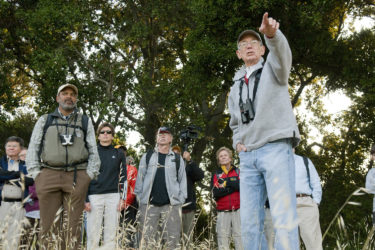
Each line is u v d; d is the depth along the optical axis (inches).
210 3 479.2
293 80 636.1
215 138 615.5
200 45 479.5
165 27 635.5
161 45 675.4
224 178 200.4
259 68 103.7
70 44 591.2
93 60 606.2
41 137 144.3
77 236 136.3
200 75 498.3
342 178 588.1
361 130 590.2
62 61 549.3
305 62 531.2
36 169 141.9
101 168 180.2
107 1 645.3
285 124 95.7
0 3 584.1
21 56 654.5
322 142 659.4
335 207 525.7
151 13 599.8
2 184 169.0
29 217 174.1
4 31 623.2
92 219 173.3
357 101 519.5
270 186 93.7
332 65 522.0
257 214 98.5
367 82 491.5
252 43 106.0
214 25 494.9
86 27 608.1
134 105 613.0
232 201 195.8
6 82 614.5
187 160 205.8
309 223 180.5
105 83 597.9
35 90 690.8
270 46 90.4
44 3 578.6
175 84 575.2
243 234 99.7
